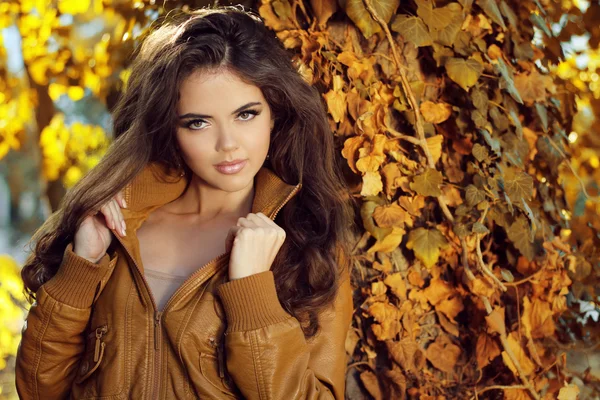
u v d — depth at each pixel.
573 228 3.21
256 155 2.46
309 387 2.37
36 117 5.57
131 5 3.91
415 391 2.83
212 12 2.52
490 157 2.79
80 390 2.51
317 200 2.66
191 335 2.42
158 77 2.46
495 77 2.80
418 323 2.88
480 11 2.86
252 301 2.35
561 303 2.92
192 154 2.45
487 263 2.88
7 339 5.59
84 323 2.53
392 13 2.73
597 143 4.23
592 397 3.12
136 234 2.67
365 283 2.88
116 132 2.74
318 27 2.80
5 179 12.39
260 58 2.44
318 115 2.64
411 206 2.79
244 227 2.43
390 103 2.80
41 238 2.73
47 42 5.22
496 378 2.91
